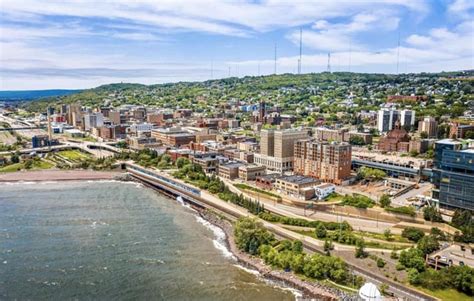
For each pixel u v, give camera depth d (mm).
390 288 191875
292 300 191000
